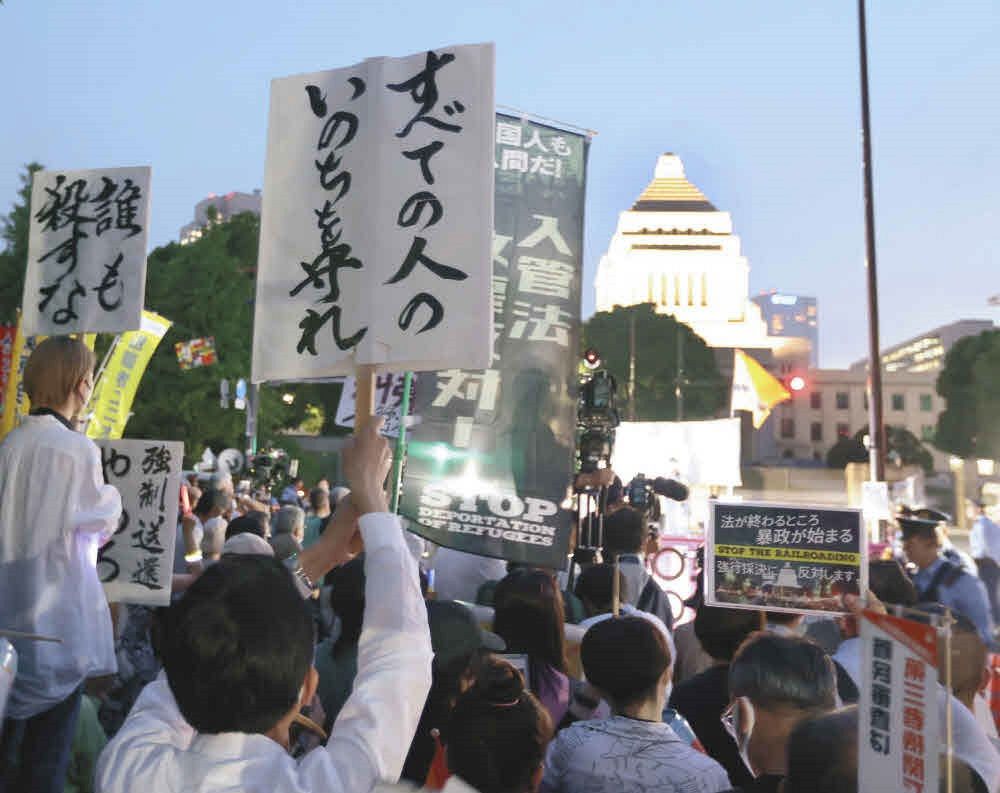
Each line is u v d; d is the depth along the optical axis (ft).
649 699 9.78
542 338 16.61
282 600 5.38
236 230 156.15
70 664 10.57
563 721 12.44
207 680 5.19
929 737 4.65
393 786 5.24
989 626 19.62
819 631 14.64
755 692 8.61
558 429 16.43
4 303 114.32
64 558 10.71
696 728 12.35
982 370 200.44
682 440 49.49
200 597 5.31
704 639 12.87
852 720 5.93
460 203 8.57
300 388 157.17
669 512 43.21
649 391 229.45
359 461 6.57
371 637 5.78
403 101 8.86
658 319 230.68
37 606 10.53
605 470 19.17
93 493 10.95
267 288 9.09
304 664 5.40
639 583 17.99
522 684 7.80
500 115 16.90
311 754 5.38
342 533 6.77
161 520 13.08
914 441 248.73
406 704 5.60
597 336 232.32
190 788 5.15
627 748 9.40
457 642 10.02
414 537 14.37
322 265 8.91
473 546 16.10
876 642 5.02
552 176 16.99
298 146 9.21
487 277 8.42
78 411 11.76
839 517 12.57
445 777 7.59
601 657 9.79
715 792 9.21
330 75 9.21
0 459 10.88
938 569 20.52
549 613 12.34
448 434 16.30
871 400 68.49
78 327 15.03
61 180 15.35
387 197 8.75
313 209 9.07
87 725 13.75
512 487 16.24
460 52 8.77
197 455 119.03
